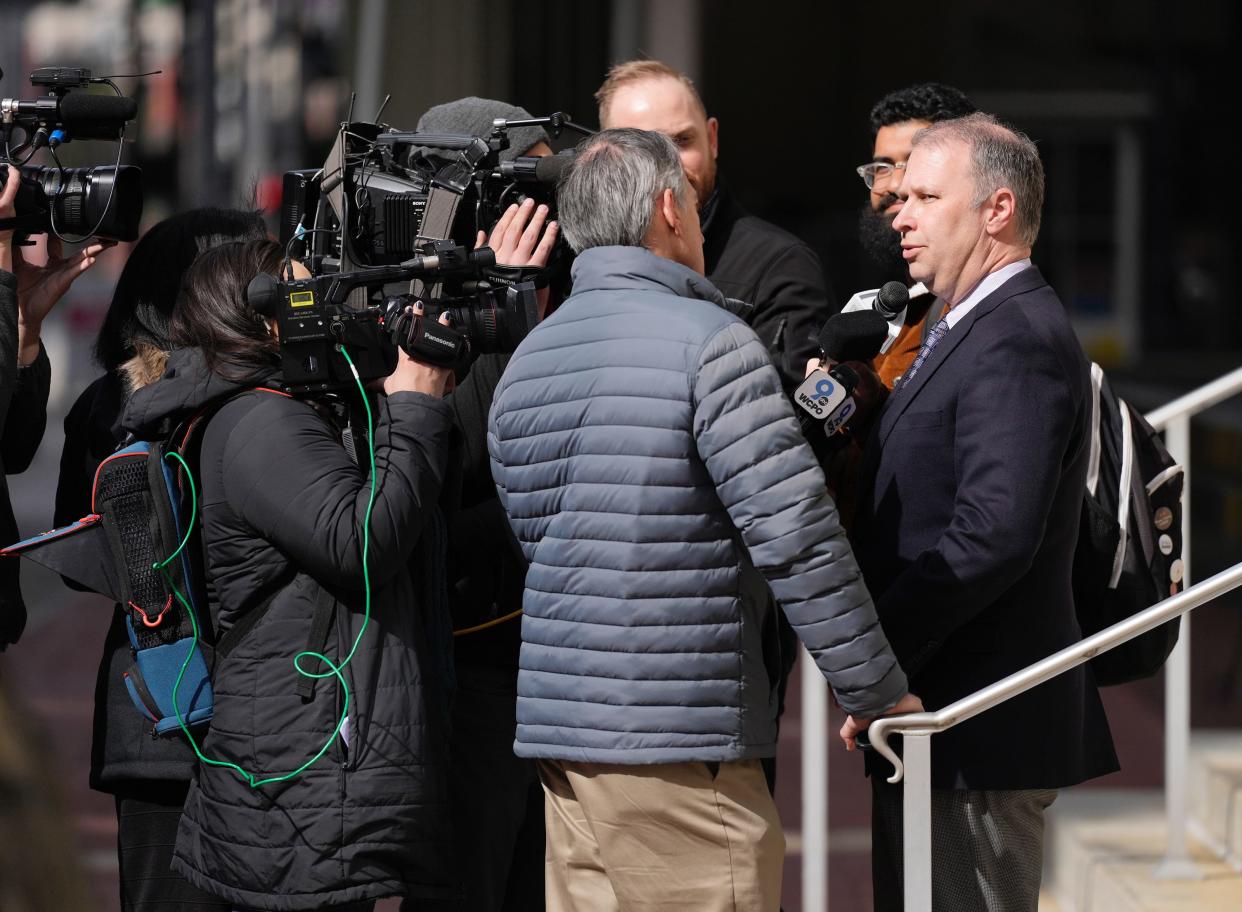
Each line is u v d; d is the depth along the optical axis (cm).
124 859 760
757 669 668
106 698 752
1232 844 1063
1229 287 4762
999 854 725
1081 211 4762
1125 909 990
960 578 670
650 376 650
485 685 845
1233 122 4725
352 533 666
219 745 686
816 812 1041
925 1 4516
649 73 942
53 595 2538
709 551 652
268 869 671
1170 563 784
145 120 4662
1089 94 4703
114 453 767
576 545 659
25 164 786
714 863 660
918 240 721
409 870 686
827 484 787
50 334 4878
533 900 887
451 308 732
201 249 793
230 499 686
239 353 711
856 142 4525
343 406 734
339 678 679
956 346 707
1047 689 716
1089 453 762
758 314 920
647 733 645
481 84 2392
